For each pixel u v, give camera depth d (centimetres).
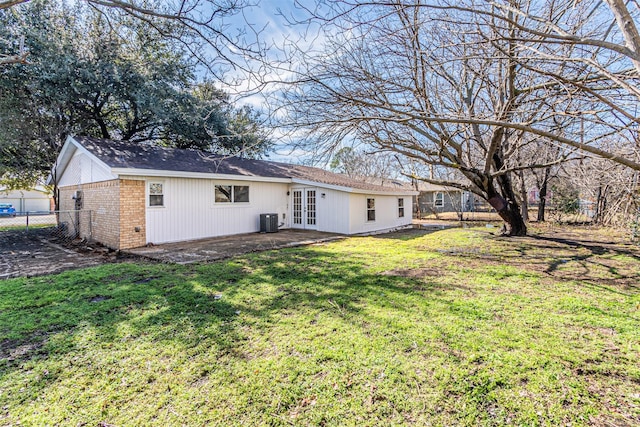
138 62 981
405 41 436
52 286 486
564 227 1334
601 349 285
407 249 837
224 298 427
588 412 207
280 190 1343
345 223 1195
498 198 965
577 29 351
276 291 457
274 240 1004
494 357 272
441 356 274
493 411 210
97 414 210
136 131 1523
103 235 921
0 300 421
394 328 329
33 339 313
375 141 568
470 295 435
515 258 702
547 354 276
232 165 1265
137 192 880
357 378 246
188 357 278
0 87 1127
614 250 788
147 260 709
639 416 203
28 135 1220
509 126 276
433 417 205
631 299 416
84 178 1043
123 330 330
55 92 1147
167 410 214
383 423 201
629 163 248
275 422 203
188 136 1479
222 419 206
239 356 279
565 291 454
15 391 233
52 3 1134
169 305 402
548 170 1402
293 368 259
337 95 363
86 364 269
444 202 2605
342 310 380
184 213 998
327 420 204
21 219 2080
